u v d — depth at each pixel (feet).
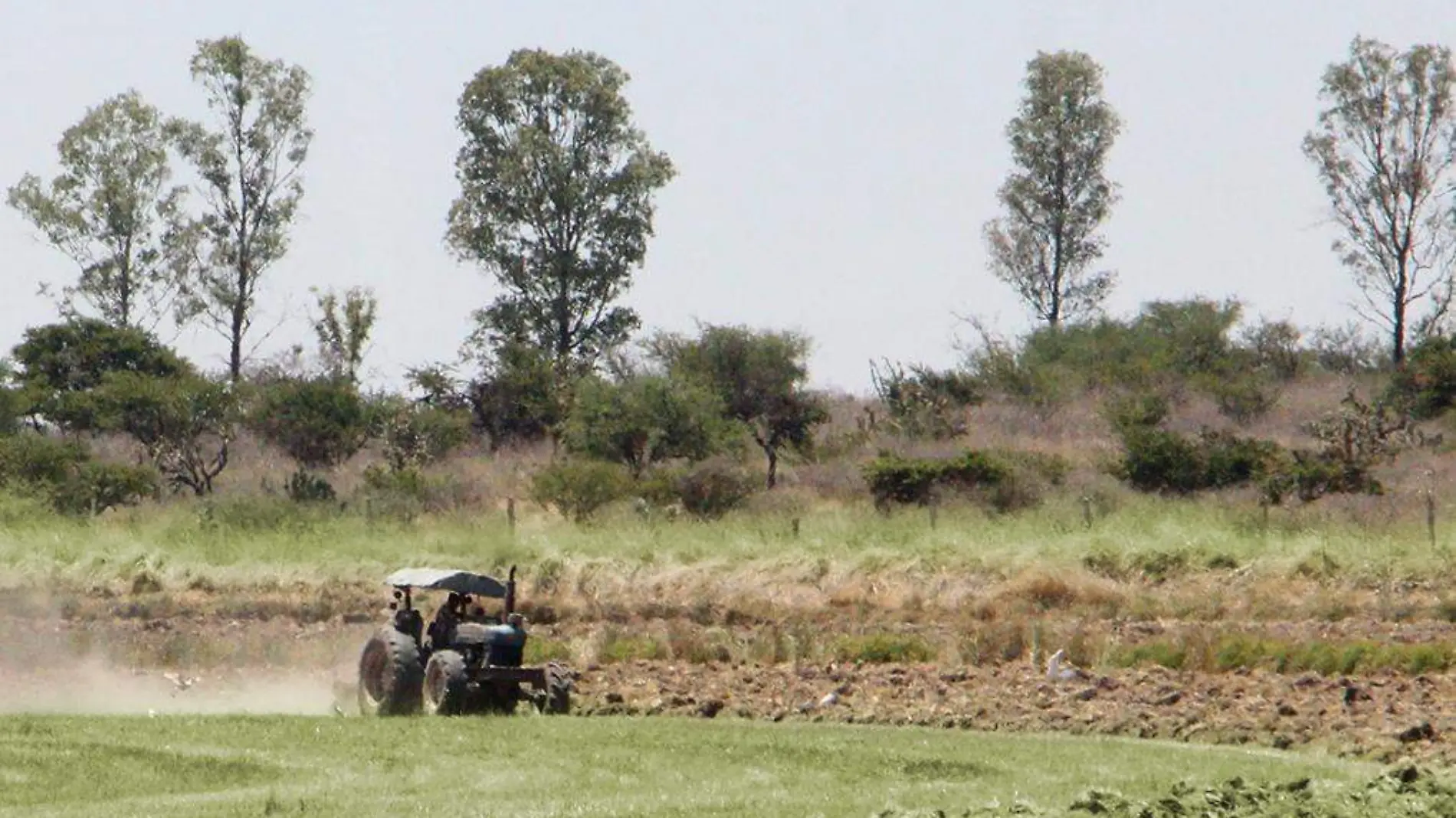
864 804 110.32
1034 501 326.24
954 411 464.24
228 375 533.14
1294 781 112.57
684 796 114.52
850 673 181.37
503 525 306.76
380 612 249.55
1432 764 126.00
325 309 517.55
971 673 179.32
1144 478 356.38
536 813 107.96
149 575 270.26
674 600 253.65
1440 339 477.77
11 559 279.49
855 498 351.87
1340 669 173.78
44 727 146.30
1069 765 127.24
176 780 122.21
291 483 385.29
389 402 474.49
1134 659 184.55
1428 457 369.71
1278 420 468.75
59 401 461.78
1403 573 234.58
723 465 350.84
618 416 384.27
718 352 417.69
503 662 158.30
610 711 161.17
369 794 115.65
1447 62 530.68
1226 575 243.19
